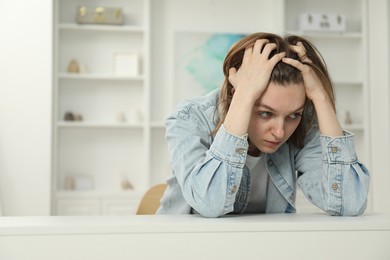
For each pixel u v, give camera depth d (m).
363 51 4.45
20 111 3.88
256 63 1.15
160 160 4.41
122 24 4.28
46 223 0.93
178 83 4.39
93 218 1.03
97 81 4.37
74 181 4.23
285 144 1.40
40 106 3.90
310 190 1.35
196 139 1.24
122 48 4.39
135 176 4.39
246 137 1.13
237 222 0.95
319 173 1.33
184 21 4.46
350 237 0.96
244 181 1.36
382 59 4.42
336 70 4.60
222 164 1.12
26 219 1.01
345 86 4.59
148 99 4.23
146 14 4.26
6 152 3.87
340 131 1.25
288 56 1.17
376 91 4.42
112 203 4.13
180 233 0.93
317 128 1.38
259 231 0.94
